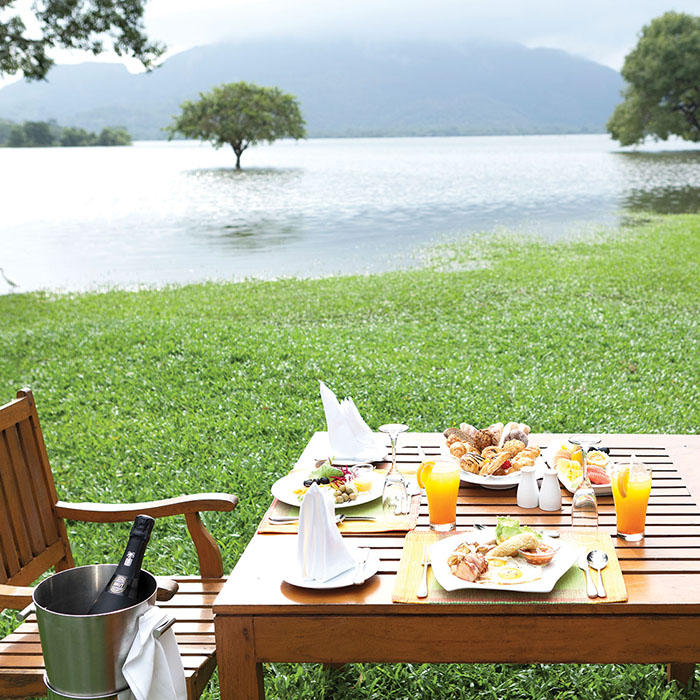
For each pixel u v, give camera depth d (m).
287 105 67.56
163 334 8.62
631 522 2.23
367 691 2.82
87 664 1.92
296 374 7.02
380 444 3.01
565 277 12.48
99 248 21.88
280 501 2.63
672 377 7.00
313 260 18.33
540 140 187.00
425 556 2.14
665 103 67.31
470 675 2.88
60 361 7.87
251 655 2.01
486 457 2.74
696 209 27.14
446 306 10.70
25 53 14.71
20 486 2.66
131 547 2.09
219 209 33.00
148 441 5.60
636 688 2.77
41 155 106.38
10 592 2.25
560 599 1.90
